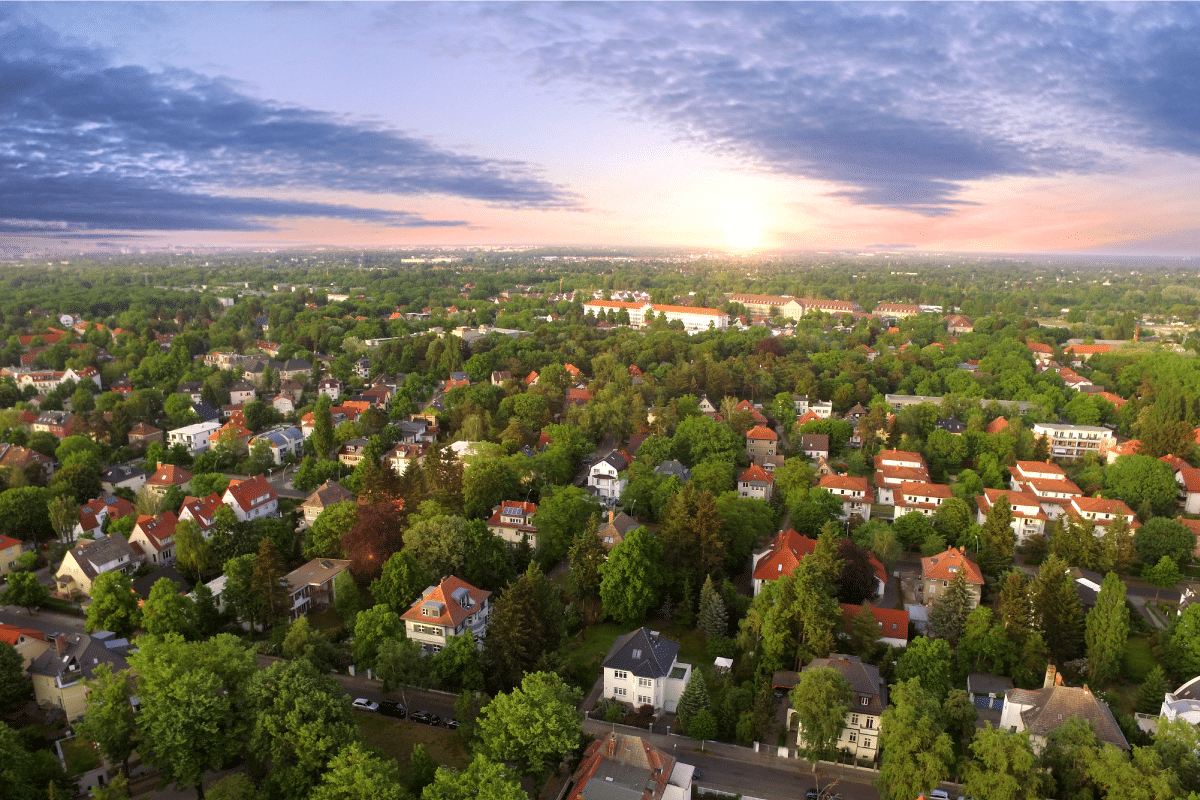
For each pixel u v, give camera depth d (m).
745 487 166.50
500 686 95.81
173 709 72.62
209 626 111.19
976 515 155.88
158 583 107.25
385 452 191.62
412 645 97.38
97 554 126.56
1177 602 125.31
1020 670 100.62
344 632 111.38
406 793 68.75
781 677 97.38
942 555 123.81
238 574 113.25
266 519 138.25
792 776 84.44
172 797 78.19
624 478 169.38
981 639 104.25
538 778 78.50
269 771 78.75
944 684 94.06
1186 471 170.00
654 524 153.00
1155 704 94.81
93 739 77.50
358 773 65.69
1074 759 73.62
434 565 119.31
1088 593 119.19
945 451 189.12
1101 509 149.62
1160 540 135.38
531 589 98.62
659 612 119.25
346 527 132.00
